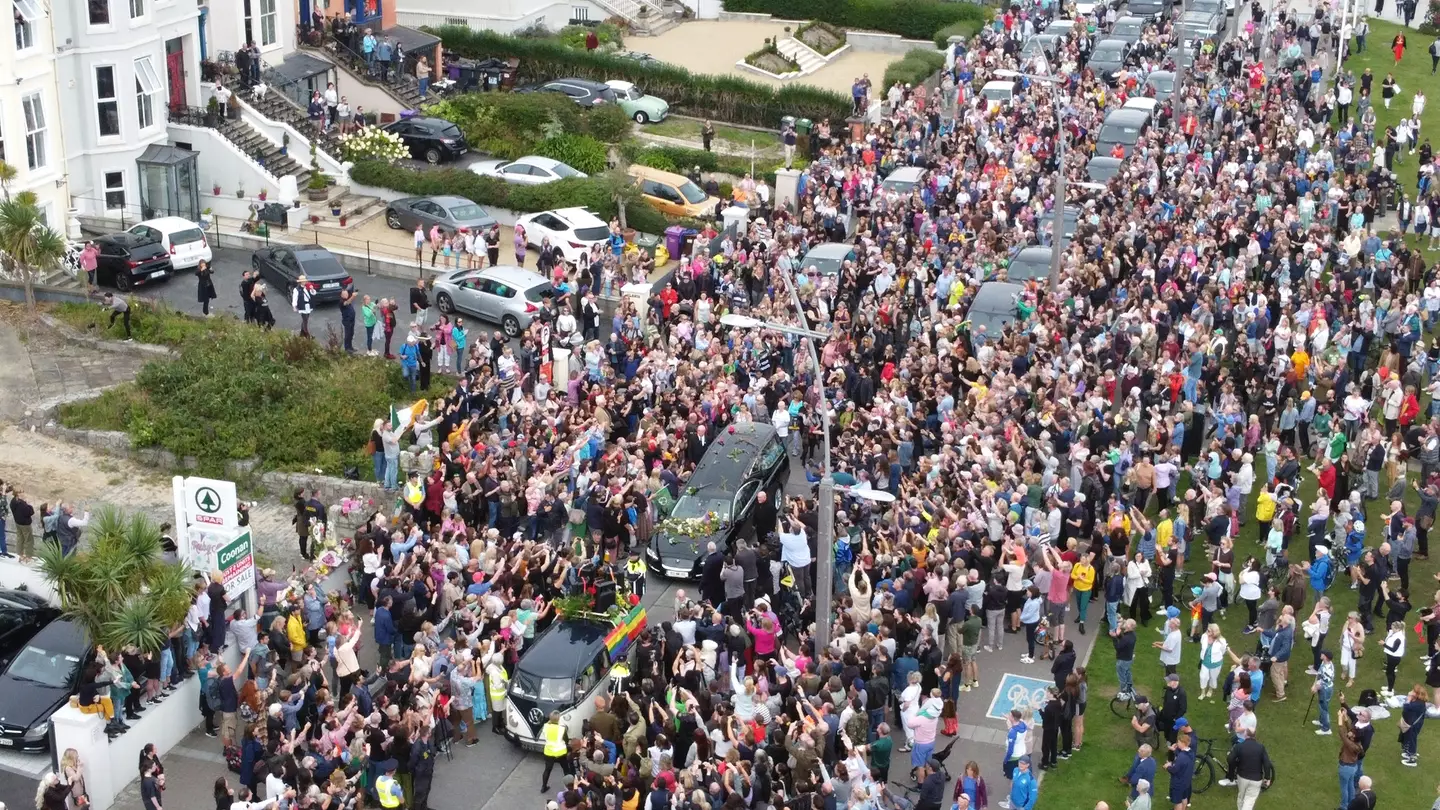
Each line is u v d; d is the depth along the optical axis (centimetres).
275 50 6231
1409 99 7156
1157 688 3228
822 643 3075
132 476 3934
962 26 8138
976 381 4144
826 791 2611
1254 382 4084
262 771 2761
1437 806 2717
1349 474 3881
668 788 2669
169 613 3009
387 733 2773
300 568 3594
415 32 7000
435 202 5369
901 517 3428
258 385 4147
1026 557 3356
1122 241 4928
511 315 4700
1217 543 3506
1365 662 3325
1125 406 3959
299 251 4875
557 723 2880
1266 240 5031
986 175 5622
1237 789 2898
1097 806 2498
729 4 8781
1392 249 4962
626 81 7212
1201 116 6494
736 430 3878
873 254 4841
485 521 3588
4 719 2948
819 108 7062
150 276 4816
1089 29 7788
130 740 2925
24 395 4200
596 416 3878
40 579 3388
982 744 3033
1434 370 4341
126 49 5191
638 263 4947
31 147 4962
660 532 3603
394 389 4309
